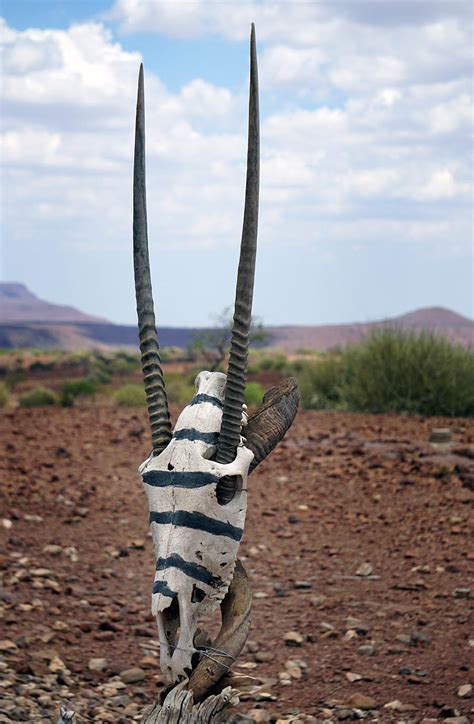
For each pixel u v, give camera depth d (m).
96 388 32.09
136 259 3.74
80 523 9.48
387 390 18.78
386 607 6.96
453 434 14.30
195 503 3.36
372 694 5.40
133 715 5.09
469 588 7.27
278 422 3.86
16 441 13.88
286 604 7.16
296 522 9.59
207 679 3.39
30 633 6.30
